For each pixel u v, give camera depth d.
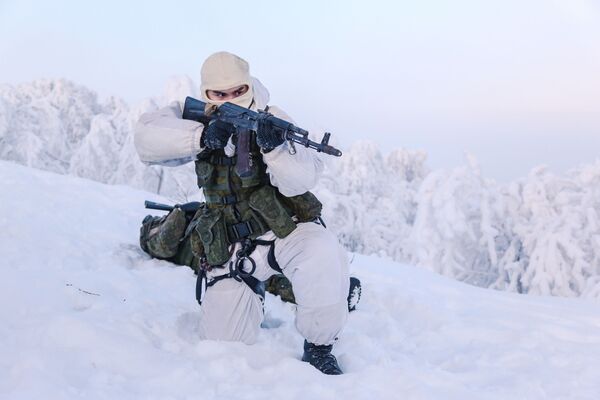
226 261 3.07
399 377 2.83
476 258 22.41
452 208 20.38
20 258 3.96
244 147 2.90
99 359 2.73
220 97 2.99
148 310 3.53
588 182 20.12
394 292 4.58
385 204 29.47
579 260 18.41
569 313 4.64
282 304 4.18
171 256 4.49
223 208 3.07
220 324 3.12
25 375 2.45
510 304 4.88
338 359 3.23
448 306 4.64
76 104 38.91
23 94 38.31
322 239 3.03
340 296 3.03
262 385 2.77
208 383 2.69
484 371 3.29
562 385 3.09
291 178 2.90
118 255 4.42
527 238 20.20
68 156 35.34
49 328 2.87
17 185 5.88
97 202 6.02
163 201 6.77
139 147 3.06
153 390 2.58
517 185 21.23
